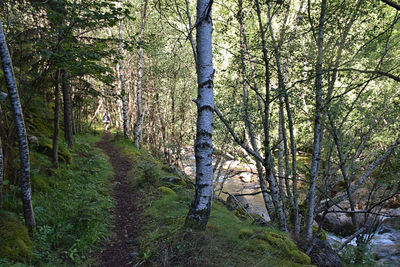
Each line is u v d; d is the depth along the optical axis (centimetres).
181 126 1919
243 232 507
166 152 1936
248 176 1861
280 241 485
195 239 436
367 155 895
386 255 775
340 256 688
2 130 504
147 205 695
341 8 564
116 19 507
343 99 666
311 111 726
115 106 2984
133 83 2270
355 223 752
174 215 593
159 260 411
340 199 779
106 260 439
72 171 792
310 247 550
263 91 1030
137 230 555
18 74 499
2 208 447
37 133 841
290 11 866
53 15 477
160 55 1623
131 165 1199
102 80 597
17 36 504
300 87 631
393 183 714
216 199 1002
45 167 686
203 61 453
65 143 1020
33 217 438
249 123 753
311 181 621
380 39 599
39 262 387
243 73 731
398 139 700
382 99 805
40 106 938
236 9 821
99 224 543
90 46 523
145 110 2080
